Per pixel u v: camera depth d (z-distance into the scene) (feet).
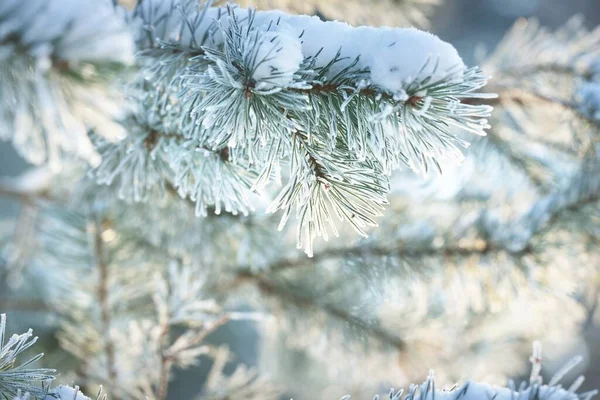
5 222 7.85
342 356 5.82
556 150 5.28
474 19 28.09
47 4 2.63
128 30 2.70
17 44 2.62
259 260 5.16
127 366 4.38
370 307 5.65
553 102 4.88
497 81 5.18
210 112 3.02
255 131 3.02
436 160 3.11
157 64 3.24
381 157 3.07
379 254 4.70
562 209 4.51
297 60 2.95
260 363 8.40
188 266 4.56
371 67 3.03
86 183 4.91
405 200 5.53
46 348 6.40
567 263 4.45
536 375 3.06
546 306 4.79
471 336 6.60
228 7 3.14
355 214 3.14
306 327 5.63
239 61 3.03
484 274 4.51
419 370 6.03
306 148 3.11
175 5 3.33
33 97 2.70
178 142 3.50
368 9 6.10
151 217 4.69
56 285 5.60
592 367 15.35
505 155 5.43
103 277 5.00
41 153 2.76
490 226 4.56
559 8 28.96
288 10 5.38
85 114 2.71
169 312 4.26
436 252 4.58
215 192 3.41
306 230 3.14
